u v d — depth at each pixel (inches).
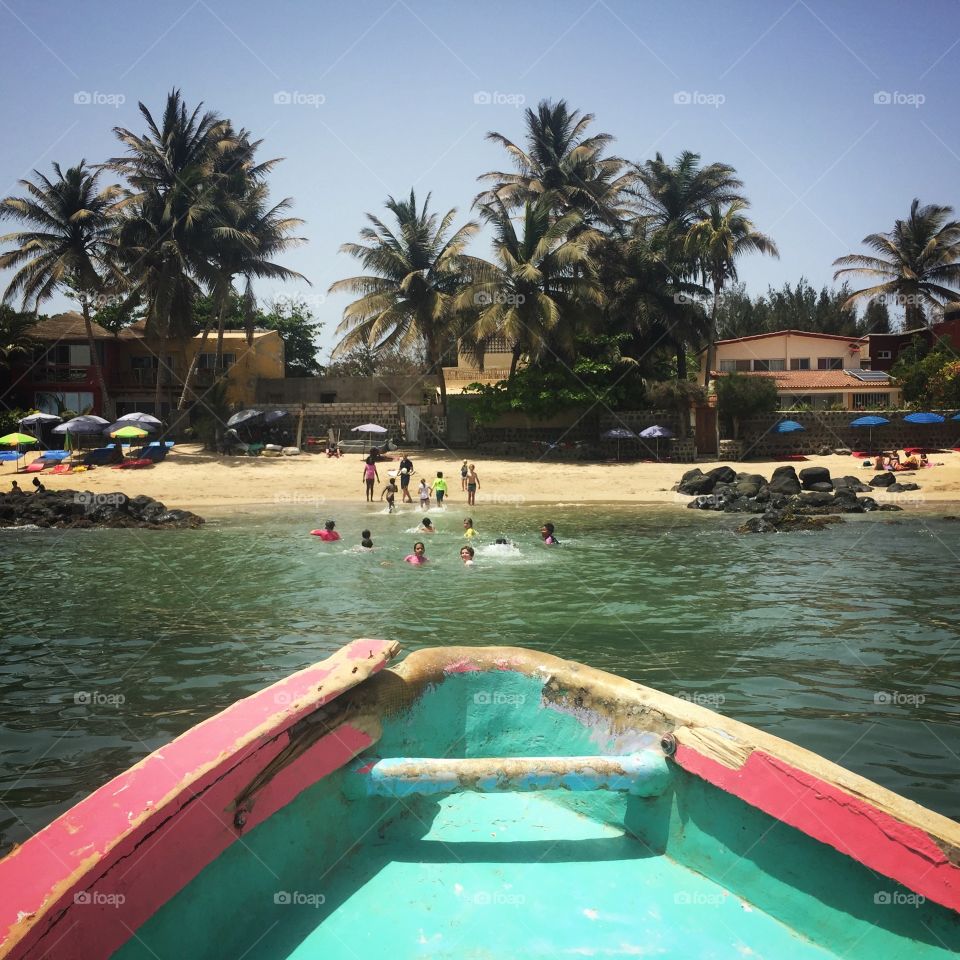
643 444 1641.2
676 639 448.1
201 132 1659.7
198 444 1756.9
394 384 1935.3
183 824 106.0
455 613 514.3
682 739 138.9
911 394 1754.4
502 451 1656.0
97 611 524.4
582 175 1800.0
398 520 1034.7
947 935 108.1
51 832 97.1
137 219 1590.8
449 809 159.6
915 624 481.7
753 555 751.7
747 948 117.3
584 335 1681.8
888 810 112.2
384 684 153.3
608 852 143.7
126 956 96.8
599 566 692.1
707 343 1865.2
